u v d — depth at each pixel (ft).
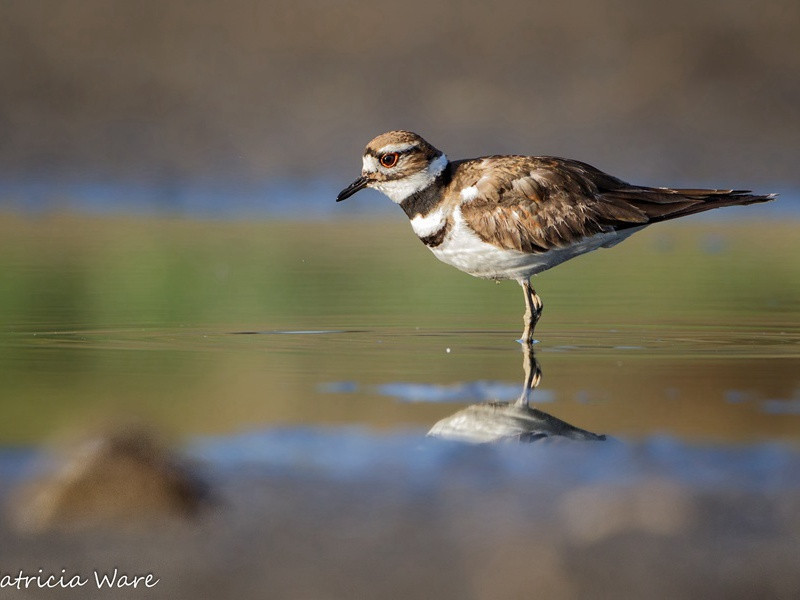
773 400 31.45
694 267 58.59
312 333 42.55
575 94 80.79
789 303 48.73
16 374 34.86
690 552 20.85
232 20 83.71
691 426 28.73
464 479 24.72
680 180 76.23
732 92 80.38
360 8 84.79
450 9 84.94
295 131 78.43
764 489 23.82
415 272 56.75
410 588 19.60
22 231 65.05
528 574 20.07
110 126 77.61
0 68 78.69
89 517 22.36
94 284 51.93
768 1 83.20
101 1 83.05
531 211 41.04
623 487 23.73
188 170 76.23
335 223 70.44
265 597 19.25
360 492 23.89
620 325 44.29
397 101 80.18
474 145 77.77
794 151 77.25
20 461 25.38
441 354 38.63
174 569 20.24
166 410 30.32
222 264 57.47
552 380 34.30
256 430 28.45
